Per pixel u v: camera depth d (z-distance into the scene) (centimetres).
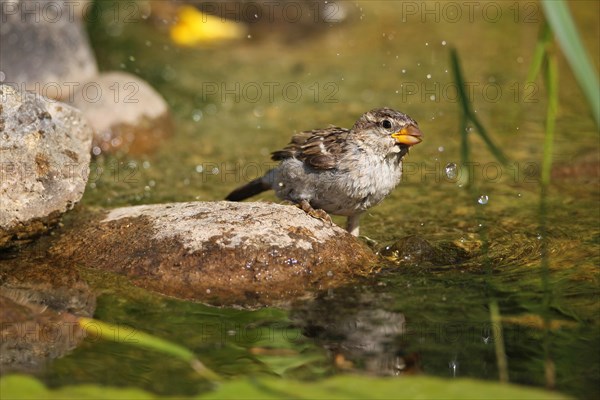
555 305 907
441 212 1249
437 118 1702
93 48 2011
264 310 897
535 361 784
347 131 1127
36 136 1021
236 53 2114
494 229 1167
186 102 1792
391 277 985
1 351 794
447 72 1962
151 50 2056
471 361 785
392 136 1088
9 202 1002
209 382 739
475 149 1541
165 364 774
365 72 1983
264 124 1686
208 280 946
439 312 892
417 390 677
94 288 943
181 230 998
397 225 1194
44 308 894
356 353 799
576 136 1595
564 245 1097
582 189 1341
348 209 1120
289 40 2219
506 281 975
